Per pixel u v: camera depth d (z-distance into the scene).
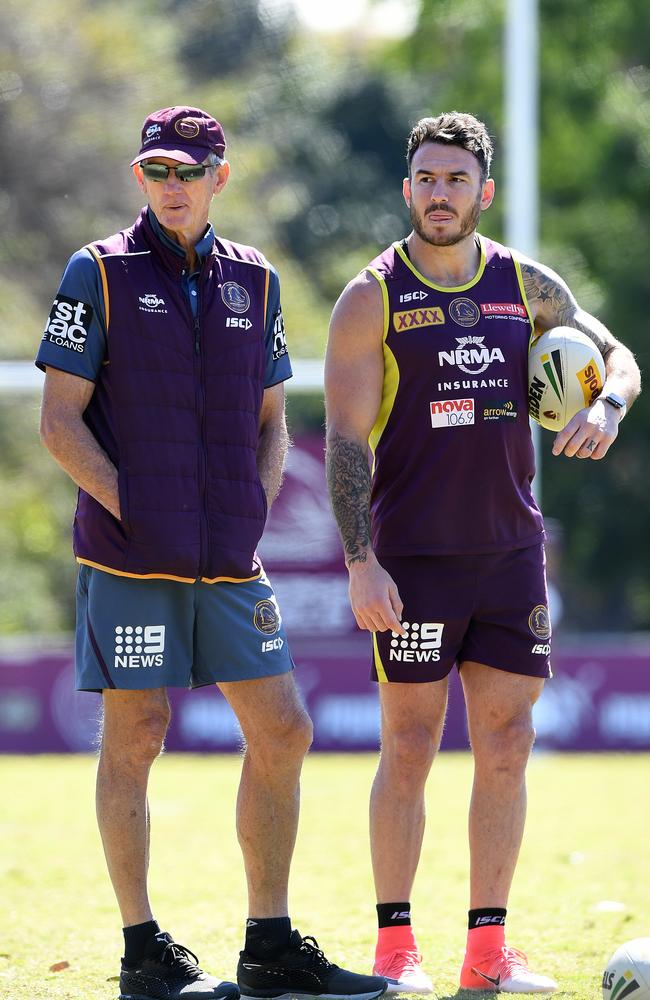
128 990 13.95
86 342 13.98
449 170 14.73
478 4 90.81
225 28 84.50
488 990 14.61
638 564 95.06
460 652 15.39
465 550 14.94
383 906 15.07
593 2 88.50
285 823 14.41
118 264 14.04
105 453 14.02
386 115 104.69
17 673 47.69
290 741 14.34
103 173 79.06
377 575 14.73
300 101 95.00
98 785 14.25
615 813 30.62
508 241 46.78
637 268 86.50
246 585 14.44
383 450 15.28
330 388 15.17
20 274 76.19
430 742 15.19
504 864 14.99
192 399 14.12
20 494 74.38
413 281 15.04
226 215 79.75
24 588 76.31
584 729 47.53
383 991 14.10
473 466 14.90
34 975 15.38
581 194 94.06
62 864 23.53
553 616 47.62
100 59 79.56
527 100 46.53
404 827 15.09
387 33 99.88
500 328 15.09
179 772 41.16
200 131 14.07
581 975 15.16
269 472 15.05
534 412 15.61
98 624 14.11
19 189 77.38
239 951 15.80
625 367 15.58
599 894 20.34
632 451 91.69
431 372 14.87
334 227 96.44
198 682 14.55
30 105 77.88
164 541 13.86
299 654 47.94
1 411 74.62
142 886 14.16
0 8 77.94
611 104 89.25
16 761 45.34
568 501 93.12
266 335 15.05
